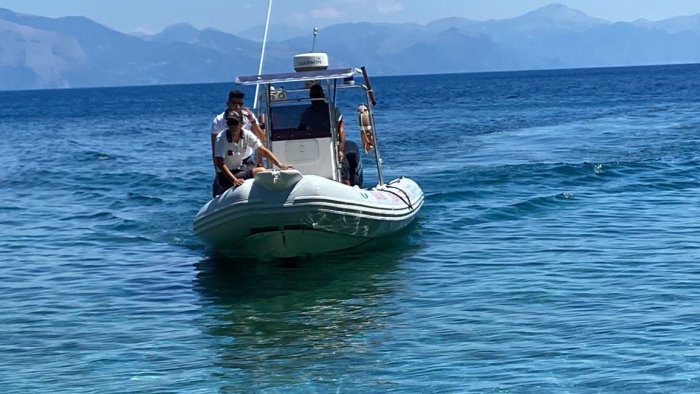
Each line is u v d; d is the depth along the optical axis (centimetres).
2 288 1032
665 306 851
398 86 13312
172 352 771
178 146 3206
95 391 677
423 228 1298
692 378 658
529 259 1083
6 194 1898
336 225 1076
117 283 1043
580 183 1702
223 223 1063
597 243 1166
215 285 1015
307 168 1142
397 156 2333
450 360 719
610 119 3653
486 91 9162
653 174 1781
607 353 720
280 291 975
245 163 1095
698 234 1203
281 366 723
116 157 2733
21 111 8588
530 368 692
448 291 943
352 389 664
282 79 1100
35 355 773
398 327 818
